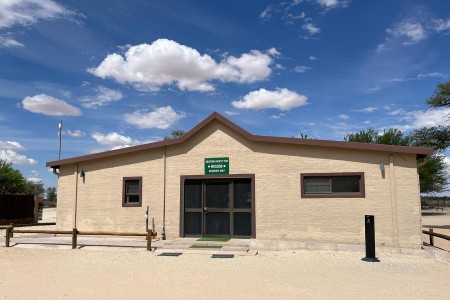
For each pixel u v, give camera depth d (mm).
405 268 9555
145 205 14266
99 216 14734
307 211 12797
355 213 12406
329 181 12797
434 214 38969
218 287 7543
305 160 13000
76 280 8133
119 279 8219
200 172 13883
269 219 13070
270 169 13258
